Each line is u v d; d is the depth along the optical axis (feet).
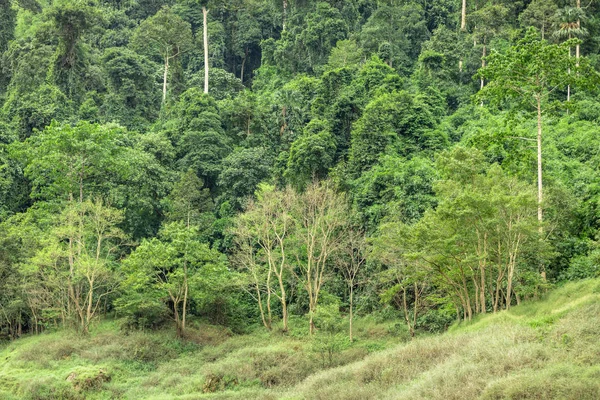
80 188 182.80
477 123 224.74
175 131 240.73
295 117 239.30
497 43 264.31
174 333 165.07
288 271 189.98
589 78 133.08
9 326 177.99
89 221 172.04
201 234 192.65
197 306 181.57
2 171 202.80
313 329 163.53
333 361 137.90
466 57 263.49
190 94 248.73
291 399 108.68
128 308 163.43
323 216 171.94
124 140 216.95
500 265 125.39
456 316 155.94
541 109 146.00
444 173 141.59
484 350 95.14
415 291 159.74
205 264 172.76
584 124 207.31
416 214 172.14
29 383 123.75
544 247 121.19
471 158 136.87
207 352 155.02
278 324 177.27
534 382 75.77
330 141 212.43
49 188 191.01
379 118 209.87
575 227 146.41
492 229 121.60
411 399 86.74
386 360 112.78
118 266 181.47
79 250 164.76
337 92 240.94
